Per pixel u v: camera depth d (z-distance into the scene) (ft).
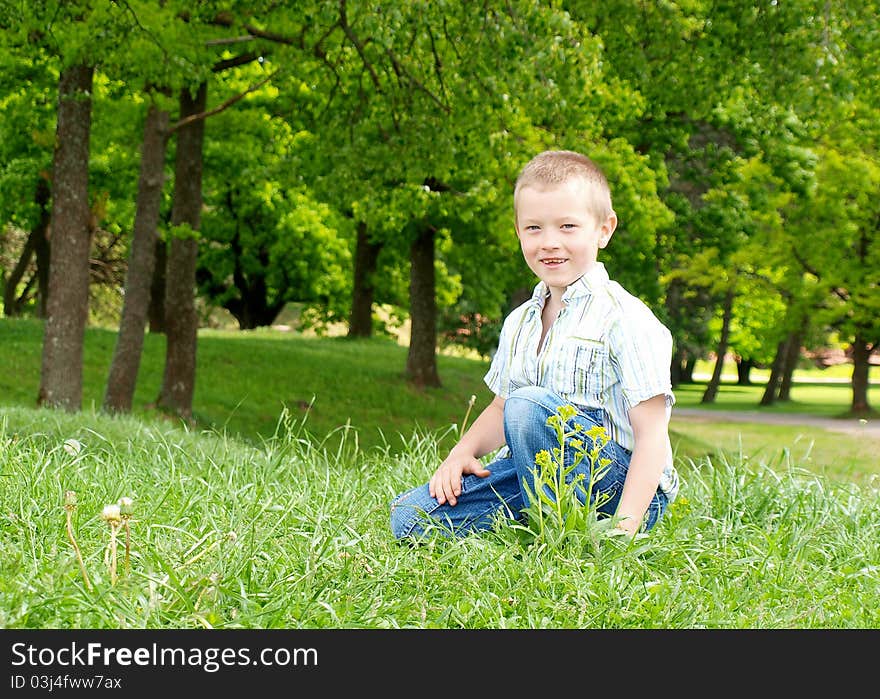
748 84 42.14
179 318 49.55
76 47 33.71
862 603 9.78
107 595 8.14
